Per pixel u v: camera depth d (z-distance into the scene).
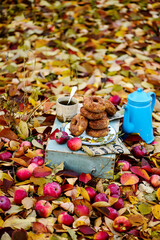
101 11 3.52
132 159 1.70
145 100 1.72
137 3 3.85
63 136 1.61
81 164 1.61
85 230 1.40
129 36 3.02
